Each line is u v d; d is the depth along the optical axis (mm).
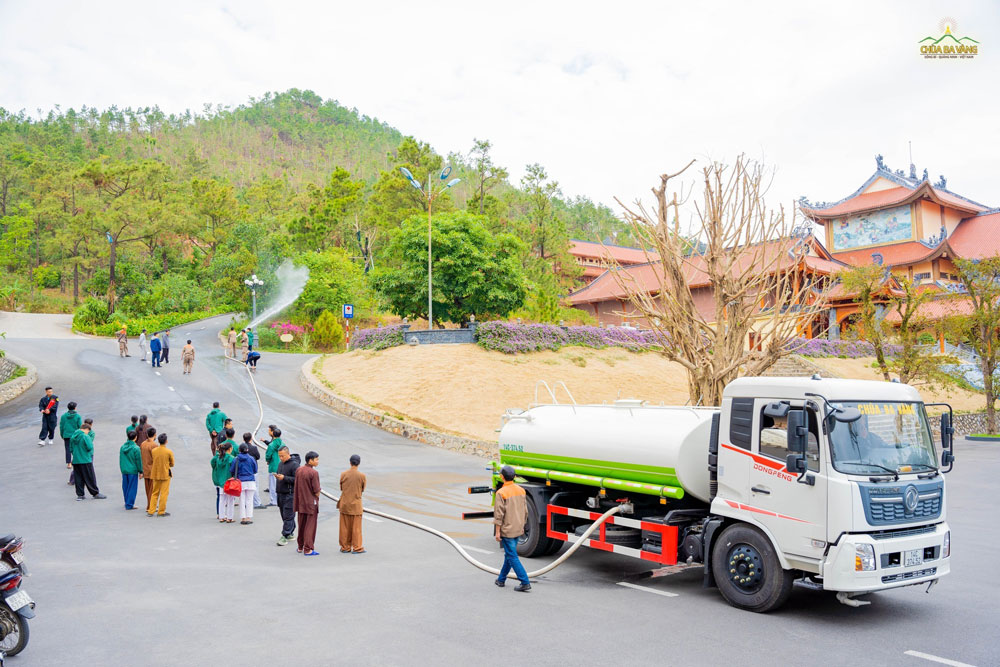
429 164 82312
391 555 11805
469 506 16312
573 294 62781
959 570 10961
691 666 6770
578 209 150250
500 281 40656
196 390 33188
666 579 10547
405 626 7969
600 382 34125
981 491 18906
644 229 17781
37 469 19516
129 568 10641
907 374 32906
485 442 24078
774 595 8469
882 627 8094
